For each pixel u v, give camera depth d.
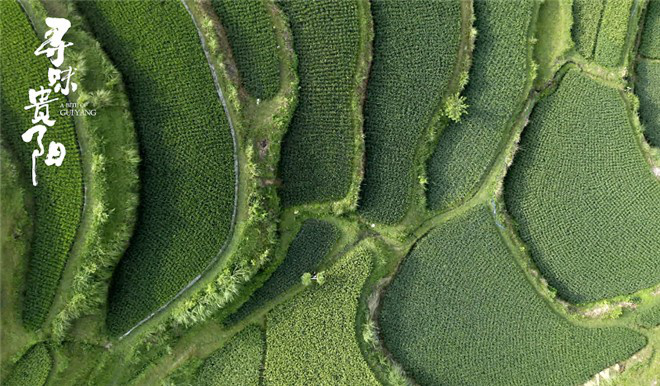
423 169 27.97
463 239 28.06
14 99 25.36
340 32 27.14
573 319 27.92
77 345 25.17
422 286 27.97
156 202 26.12
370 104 27.92
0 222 24.44
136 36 26.14
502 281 27.92
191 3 26.33
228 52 26.44
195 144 25.98
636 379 27.30
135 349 25.73
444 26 28.14
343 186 27.53
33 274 24.89
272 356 27.06
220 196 26.05
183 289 26.11
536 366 27.67
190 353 26.77
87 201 24.88
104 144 24.81
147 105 26.05
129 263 26.05
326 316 27.28
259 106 26.53
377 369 27.20
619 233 28.25
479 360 27.77
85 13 26.45
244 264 25.59
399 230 27.88
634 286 28.09
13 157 25.23
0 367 24.39
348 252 27.72
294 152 27.17
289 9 27.08
